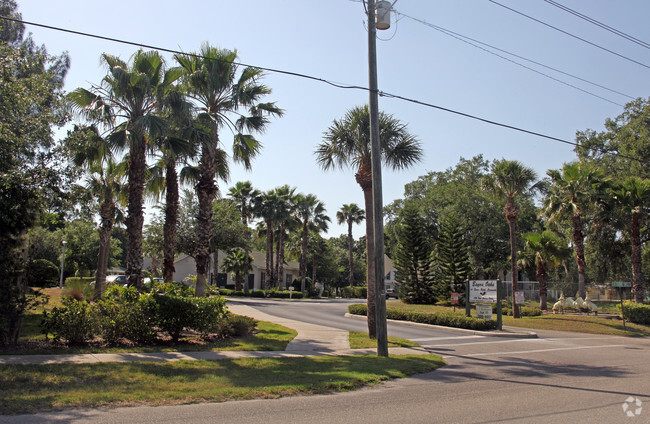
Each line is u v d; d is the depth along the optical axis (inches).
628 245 1460.4
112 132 625.9
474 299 920.3
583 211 1226.6
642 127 1481.3
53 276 1078.4
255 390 321.1
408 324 940.6
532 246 1267.2
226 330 559.8
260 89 729.0
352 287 2279.8
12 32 789.2
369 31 530.3
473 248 1800.0
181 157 712.4
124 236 2554.1
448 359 526.3
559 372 450.0
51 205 494.9
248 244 1561.3
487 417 269.0
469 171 1975.9
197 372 366.6
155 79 658.8
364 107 671.1
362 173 668.7
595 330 924.0
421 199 2066.9
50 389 293.9
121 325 474.9
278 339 580.7
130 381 325.4
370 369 413.7
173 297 500.7
